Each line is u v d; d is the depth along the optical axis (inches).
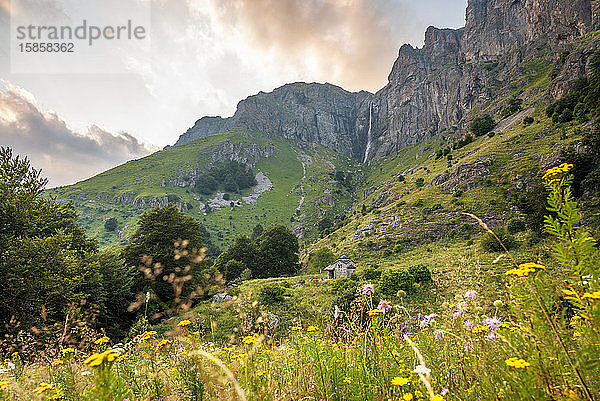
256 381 96.7
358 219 4101.9
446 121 7234.3
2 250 653.9
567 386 61.4
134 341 174.6
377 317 132.8
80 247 1071.0
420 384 83.5
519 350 73.3
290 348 152.6
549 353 64.7
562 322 62.2
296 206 6815.9
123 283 1046.4
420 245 2364.7
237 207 6673.2
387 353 114.6
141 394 109.2
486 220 2236.7
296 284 1557.6
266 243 2449.6
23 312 597.9
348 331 143.9
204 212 6240.2
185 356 110.4
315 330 166.4
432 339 112.4
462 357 94.9
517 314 71.1
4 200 733.9
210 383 88.5
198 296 119.6
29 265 649.0
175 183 6973.4
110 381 76.0
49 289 653.3
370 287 147.5
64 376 120.0
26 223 729.0
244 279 2026.3
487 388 79.6
